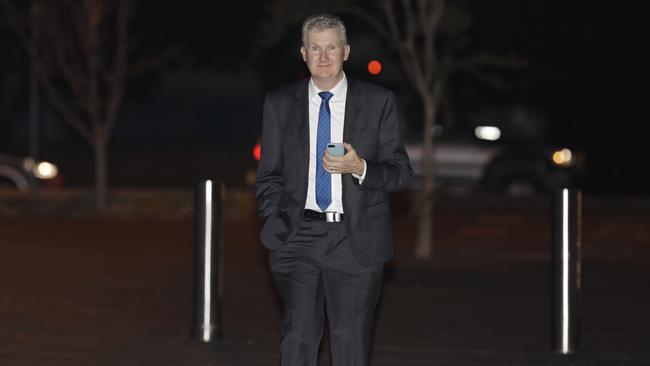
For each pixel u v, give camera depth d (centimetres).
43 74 5119
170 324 2134
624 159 7525
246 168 7694
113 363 1777
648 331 2088
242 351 1881
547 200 5316
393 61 5938
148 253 3353
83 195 5612
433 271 2966
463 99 6806
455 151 5741
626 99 7175
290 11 3281
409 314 2267
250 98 8156
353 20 5844
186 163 7706
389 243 1355
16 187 6341
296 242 1348
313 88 1348
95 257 3241
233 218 4566
